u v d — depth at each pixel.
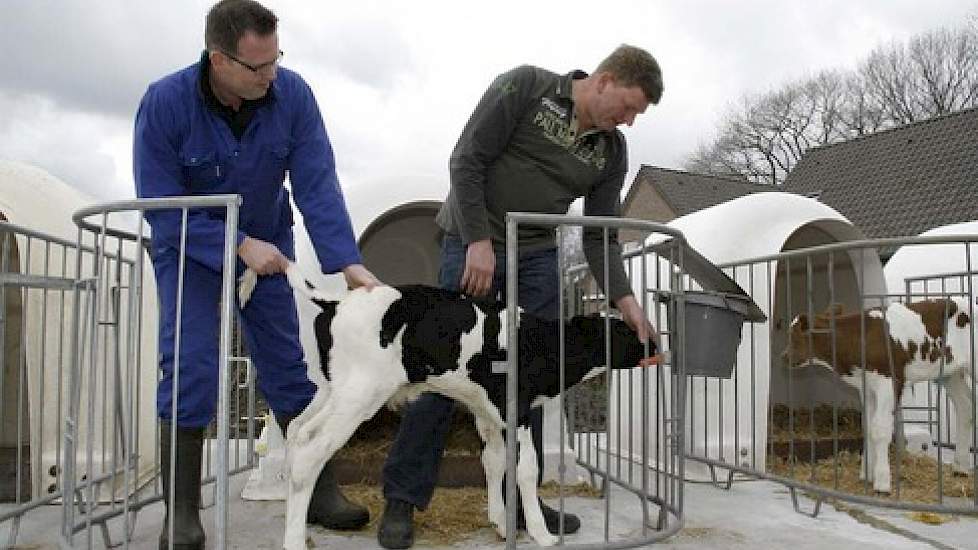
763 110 40.84
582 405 6.50
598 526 3.77
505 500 3.41
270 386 3.65
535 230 3.53
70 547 2.99
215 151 3.09
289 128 3.26
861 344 4.47
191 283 3.13
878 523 3.91
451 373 3.04
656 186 29.97
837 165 21.38
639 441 5.59
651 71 3.22
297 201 3.32
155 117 2.99
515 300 3.02
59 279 3.29
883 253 13.16
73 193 4.76
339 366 2.99
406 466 3.39
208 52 2.91
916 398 6.39
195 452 3.12
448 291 3.12
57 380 4.25
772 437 5.29
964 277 6.07
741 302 3.88
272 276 3.47
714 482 4.87
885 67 37.66
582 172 3.46
